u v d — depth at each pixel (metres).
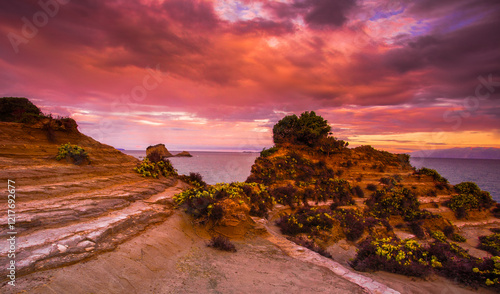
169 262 7.18
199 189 12.98
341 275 8.14
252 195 17.98
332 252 13.51
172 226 9.48
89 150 13.85
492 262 9.91
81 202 8.44
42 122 12.21
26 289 4.04
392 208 21.66
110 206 8.94
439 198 25.08
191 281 6.39
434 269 10.53
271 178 23.62
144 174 14.80
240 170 49.00
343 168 26.64
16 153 10.12
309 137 29.11
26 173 8.84
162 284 5.96
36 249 5.24
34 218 6.41
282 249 10.20
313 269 8.31
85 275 4.97
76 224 7.01
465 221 22.89
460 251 12.84
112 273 5.43
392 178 25.70
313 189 22.67
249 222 12.11
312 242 13.48
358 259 11.71
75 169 11.23
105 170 12.95
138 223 8.31
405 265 10.28
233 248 9.30
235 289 6.27
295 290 6.59
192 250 8.55
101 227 7.00
